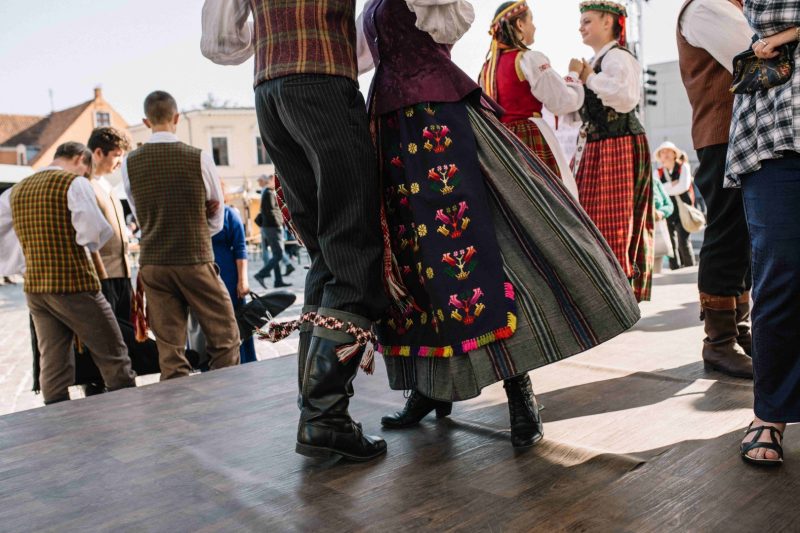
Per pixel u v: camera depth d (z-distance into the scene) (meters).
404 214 1.91
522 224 1.84
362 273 1.77
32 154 50.22
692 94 2.63
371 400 2.47
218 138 39.38
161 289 3.71
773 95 1.63
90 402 2.63
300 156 1.85
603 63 3.57
